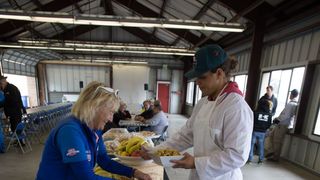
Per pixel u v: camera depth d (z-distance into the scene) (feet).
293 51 13.37
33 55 32.81
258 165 12.08
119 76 38.55
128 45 24.45
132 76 38.78
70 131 2.63
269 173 11.00
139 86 38.91
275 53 15.21
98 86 2.96
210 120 3.04
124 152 4.74
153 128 14.88
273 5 14.12
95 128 3.01
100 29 36.14
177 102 40.60
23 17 12.22
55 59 36.70
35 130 15.67
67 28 32.68
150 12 23.00
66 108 26.20
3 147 13.00
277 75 14.89
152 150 4.09
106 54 38.32
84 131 2.85
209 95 3.30
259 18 14.76
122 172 3.73
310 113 11.75
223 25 13.97
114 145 6.01
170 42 33.78
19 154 12.78
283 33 14.25
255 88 15.61
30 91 35.68
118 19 13.30
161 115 15.15
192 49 24.72
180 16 21.02
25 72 33.35
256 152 14.34
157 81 39.96
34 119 16.56
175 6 19.45
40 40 23.53
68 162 2.52
